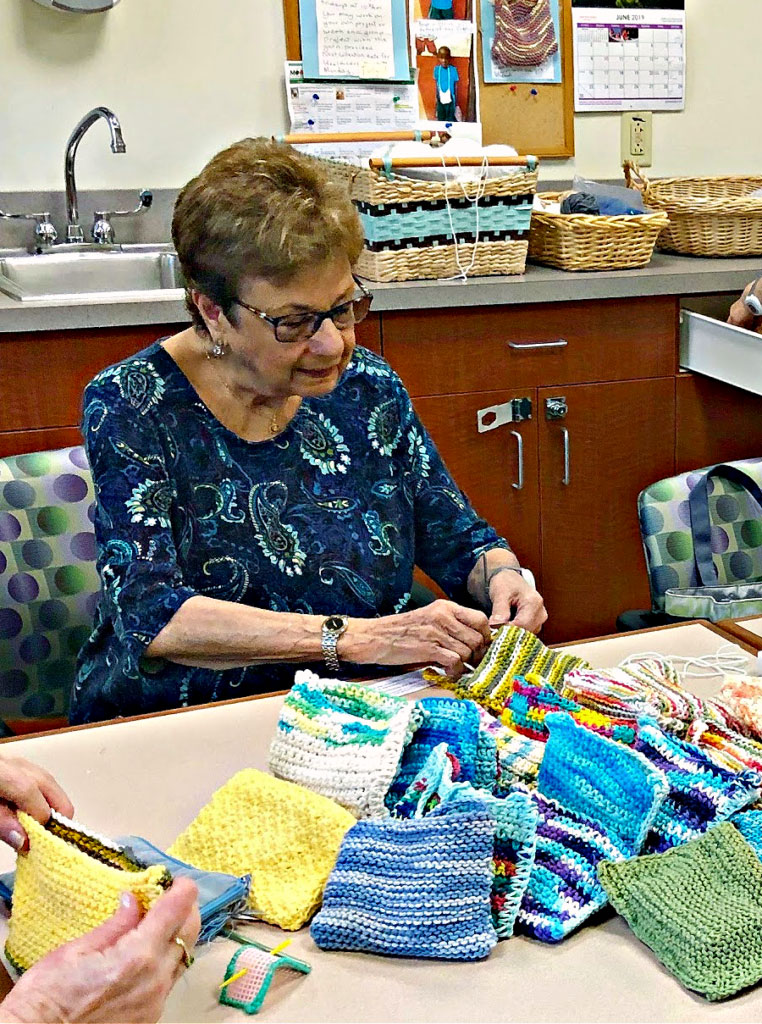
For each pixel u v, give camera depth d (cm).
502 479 257
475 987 75
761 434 272
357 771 91
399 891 80
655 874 81
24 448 224
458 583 152
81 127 262
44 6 263
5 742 110
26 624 164
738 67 324
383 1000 74
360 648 122
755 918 77
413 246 239
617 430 261
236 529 136
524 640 118
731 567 181
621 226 249
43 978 68
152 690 136
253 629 122
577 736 93
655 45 314
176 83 279
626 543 271
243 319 122
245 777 93
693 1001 73
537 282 242
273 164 119
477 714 96
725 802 89
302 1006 74
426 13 293
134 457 129
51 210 276
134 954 69
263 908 83
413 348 242
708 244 271
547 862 84
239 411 135
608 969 76
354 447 143
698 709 103
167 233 287
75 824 83
